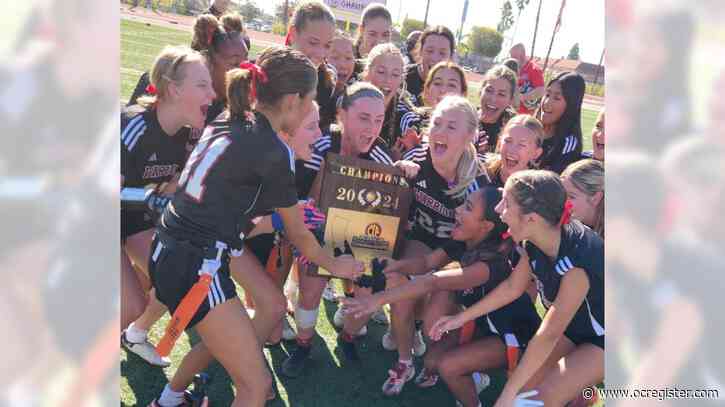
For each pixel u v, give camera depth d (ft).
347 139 9.43
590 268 7.32
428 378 9.91
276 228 8.49
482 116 13.85
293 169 6.95
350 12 110.01
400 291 8.61
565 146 13.32
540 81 24.11
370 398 9.46
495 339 8.78
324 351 10.59
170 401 8.13
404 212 9.34
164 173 8.55
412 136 11.44
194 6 130.00
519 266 8.21
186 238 6.64
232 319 6.72
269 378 7.06
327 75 11.53
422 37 16.17
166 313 11.15
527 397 7.63
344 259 8.21
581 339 8.14
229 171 6.55
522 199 7.34
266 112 6.84
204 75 7.95
